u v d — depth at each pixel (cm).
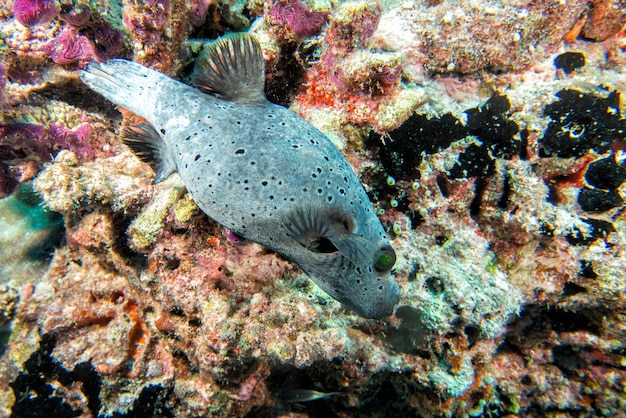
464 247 32
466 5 32
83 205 30
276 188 25
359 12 28
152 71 28
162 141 28
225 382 31
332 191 25
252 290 30
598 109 31
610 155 31
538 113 32
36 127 32
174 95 27
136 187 31
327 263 26
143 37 28
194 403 31
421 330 31
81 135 32
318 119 31
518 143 31
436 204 32
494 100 31
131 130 28
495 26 31
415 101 29
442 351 32
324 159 25
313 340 29
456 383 32
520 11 32
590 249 31
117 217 31
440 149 31
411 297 31
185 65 32
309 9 30
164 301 30
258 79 28
